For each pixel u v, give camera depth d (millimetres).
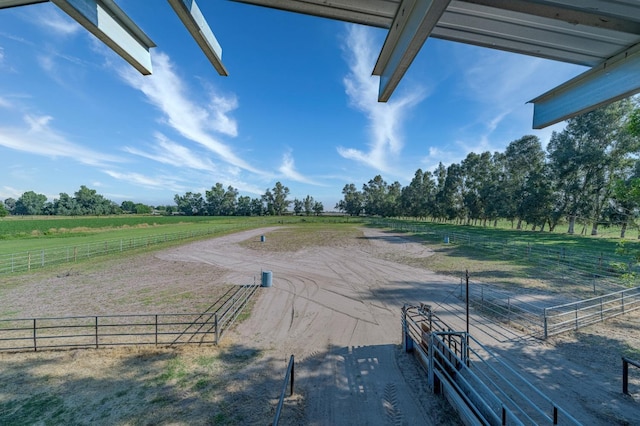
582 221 35156
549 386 6555
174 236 37656
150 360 7832
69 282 15867
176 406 6074
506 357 7840
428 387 6656
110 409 5984
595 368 7242
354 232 45750
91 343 8773
